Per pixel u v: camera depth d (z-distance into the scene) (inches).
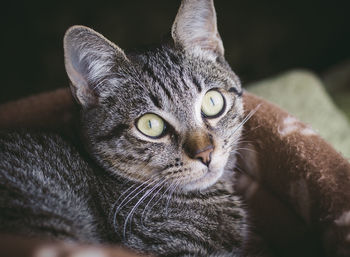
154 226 12.6
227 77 13.2
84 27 12.1
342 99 21.8
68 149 13.1
